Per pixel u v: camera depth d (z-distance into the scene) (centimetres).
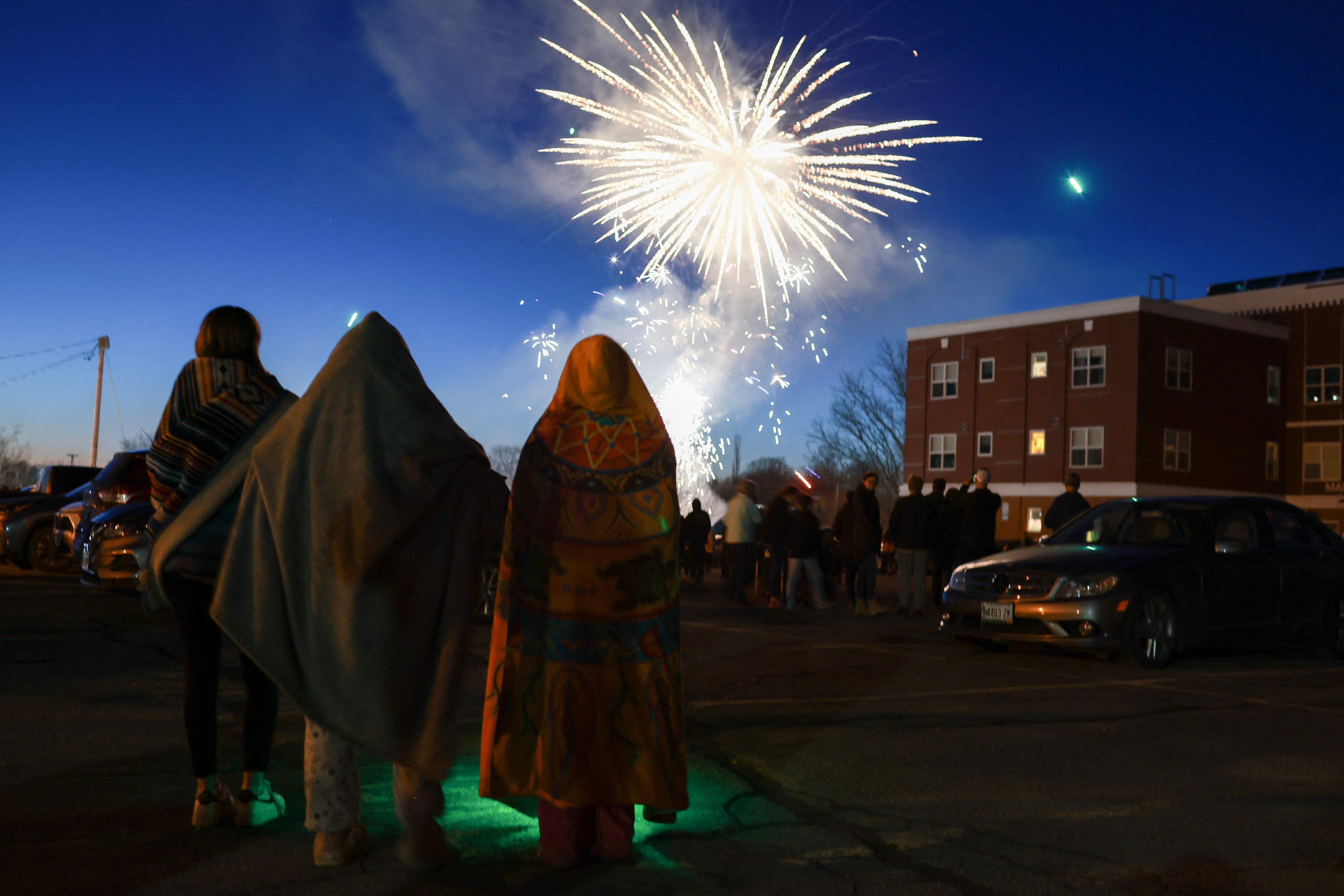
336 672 313
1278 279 4800
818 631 1061
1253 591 872
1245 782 456
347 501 315
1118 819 397
